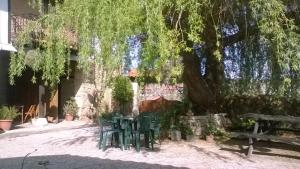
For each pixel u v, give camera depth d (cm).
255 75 476
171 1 289
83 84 836
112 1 283
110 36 280
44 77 375
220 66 540
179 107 556
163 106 681
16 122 729
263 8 301
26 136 595
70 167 361
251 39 438
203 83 548
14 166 365
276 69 396
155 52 272
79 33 313
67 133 636
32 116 749
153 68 297
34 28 387
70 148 477
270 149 452
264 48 407
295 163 379
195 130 518
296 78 383
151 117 470
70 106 818
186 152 440
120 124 464
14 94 727
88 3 296
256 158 404
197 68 526
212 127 535
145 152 441
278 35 300
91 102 859
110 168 357
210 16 340
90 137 582
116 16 276
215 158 405
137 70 318
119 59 283
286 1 348
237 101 596
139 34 284
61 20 339
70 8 325
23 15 664
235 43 487
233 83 550
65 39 344
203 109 571
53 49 352
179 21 299
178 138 514
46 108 780
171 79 337
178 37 314
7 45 617
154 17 271
